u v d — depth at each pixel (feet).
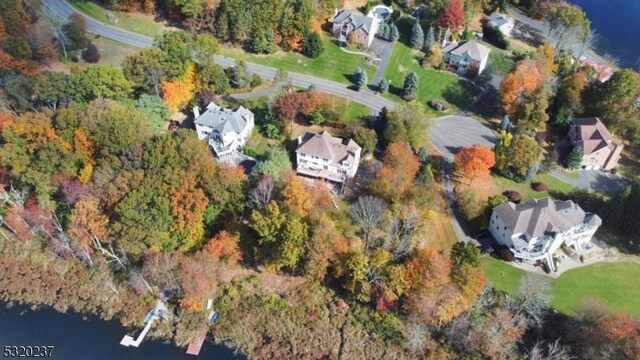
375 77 483.51
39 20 465.88
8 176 352.69
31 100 389.60
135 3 503.20
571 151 418.10
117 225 306.35
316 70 481.87
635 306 327.47
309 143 374.22
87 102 393.09
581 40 540.11
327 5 513.86
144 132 345.31
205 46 417.28
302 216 315.17
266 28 476.95
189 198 309.01
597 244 364.58
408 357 300.40
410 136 399.24
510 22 568.00
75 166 339.36
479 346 297.94
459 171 398.01
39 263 338.75
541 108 432.25
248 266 336.90
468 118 456.86
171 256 312.29
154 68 399.65
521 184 403.13
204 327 311.06
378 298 309.83
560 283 336.29
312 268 312.09
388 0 561.84
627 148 452.35
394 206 347.56
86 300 323.16
